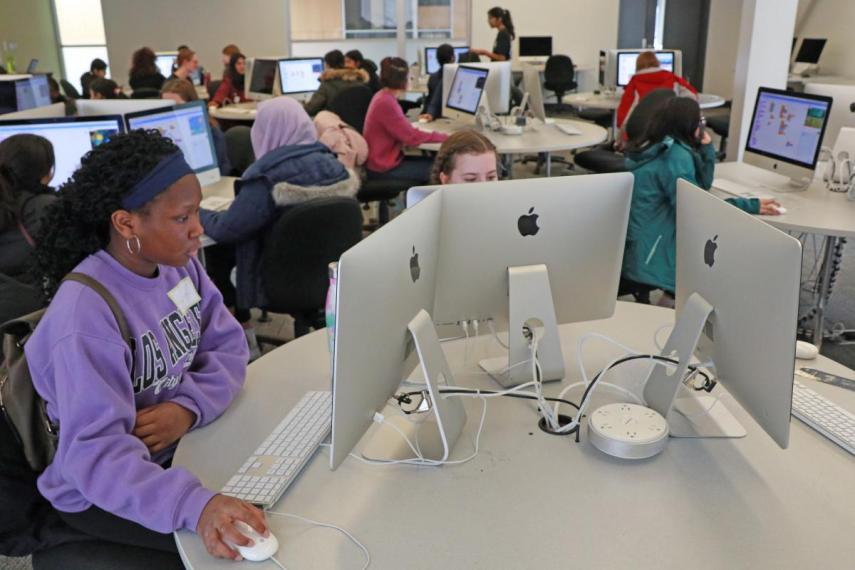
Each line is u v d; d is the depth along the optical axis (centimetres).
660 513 111
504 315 153
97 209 120
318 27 973
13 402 121
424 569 100
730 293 120
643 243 291
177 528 108
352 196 275
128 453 115
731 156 496
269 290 266
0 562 193
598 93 735
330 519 110
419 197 138
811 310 334
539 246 146
